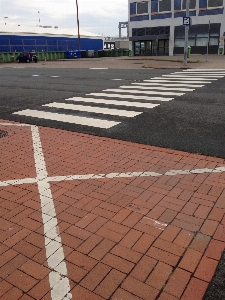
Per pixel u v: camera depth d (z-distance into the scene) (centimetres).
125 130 676
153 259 271
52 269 263
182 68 2158
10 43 4897
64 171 460
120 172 450
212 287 242
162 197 375
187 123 715
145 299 231
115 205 360
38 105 973
